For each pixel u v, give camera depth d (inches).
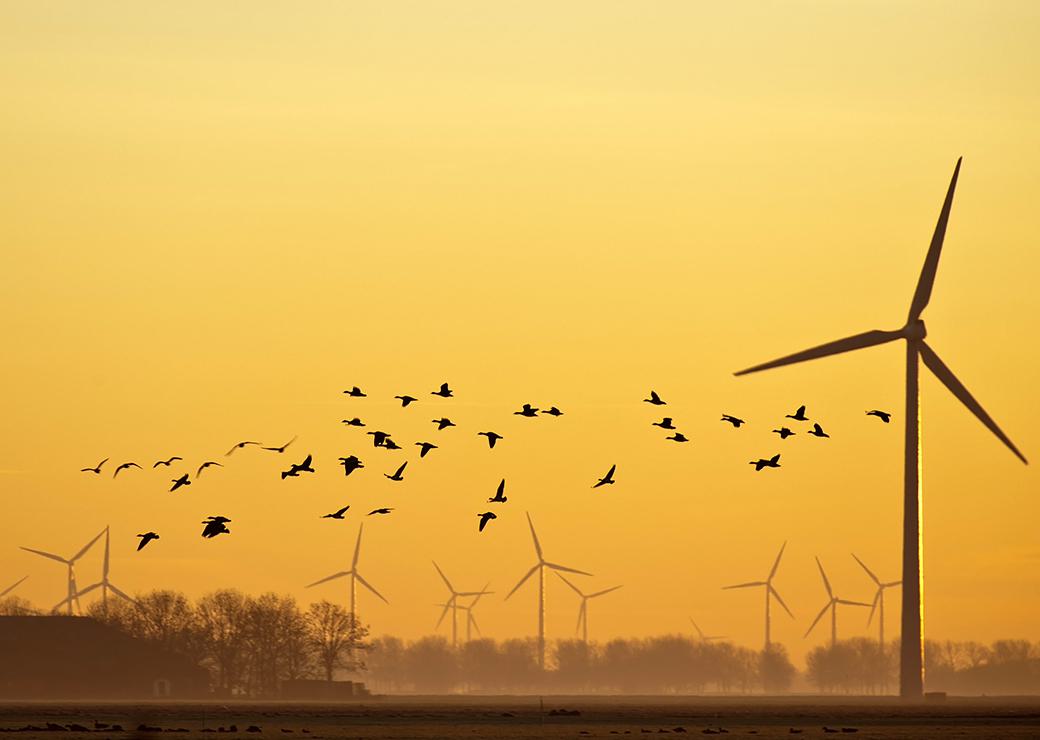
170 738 7209.6
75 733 7568.9
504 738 7367.1
